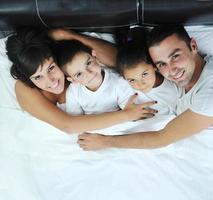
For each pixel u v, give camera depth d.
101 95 1.39
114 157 1.36
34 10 1.30
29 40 1.27
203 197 1.28
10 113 1.43
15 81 1.40
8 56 1.31
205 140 1.32
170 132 1.25
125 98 1.39
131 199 1.30
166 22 1.32
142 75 1.28
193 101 1.18
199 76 1.23
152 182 1.31
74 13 1.31
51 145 1.41
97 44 1.37
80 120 1.35
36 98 1.34
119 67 1.29
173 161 1.32
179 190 1.29
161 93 1.37
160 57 1.19
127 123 1.39
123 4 1.28
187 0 1.25
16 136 1.42
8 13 1.31
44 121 1.37
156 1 1.26
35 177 1.37
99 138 1.35
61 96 1.41
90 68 1.31
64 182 1.35
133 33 1.35
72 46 1.29
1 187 1.36
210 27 1.33
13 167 1.38
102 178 1.34
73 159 1.38
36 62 1.25
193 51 1.21
